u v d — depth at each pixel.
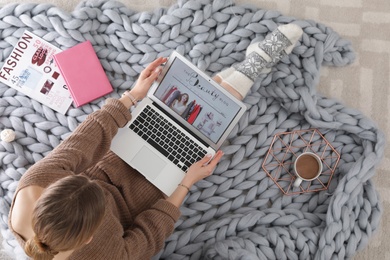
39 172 0.96
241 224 1.33
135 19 1.44
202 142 1.30
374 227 1.34
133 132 1.28
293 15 1.53
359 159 1.37
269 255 1.28
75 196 0.79
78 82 1.39
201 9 1.44
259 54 1.36
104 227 1.01
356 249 1.33
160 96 1.30
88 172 1.22
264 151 1.40
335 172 1.42
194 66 1.29
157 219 1.13
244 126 1.39
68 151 1.03
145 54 1.42
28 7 1.41
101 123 1.11
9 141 1.35
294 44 1.40
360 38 1.52
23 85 1.40
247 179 1.39
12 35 1.41
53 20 1.39
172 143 1.28
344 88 1.50
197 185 1.37
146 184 1.27
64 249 0.81
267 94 1.42
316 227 1.34
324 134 1.43
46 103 1.39
